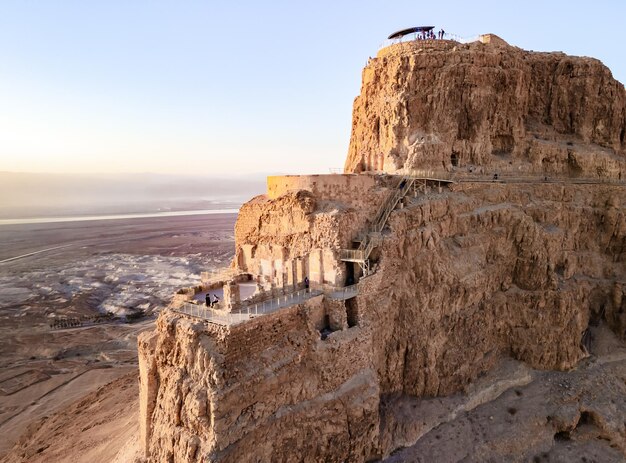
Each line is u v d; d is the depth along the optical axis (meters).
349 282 29.72
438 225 34.44
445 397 32.06
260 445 21.16
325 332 27.00
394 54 42.47
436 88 40.12
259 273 33.91
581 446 31.70
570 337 38.00
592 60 48.53
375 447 26.39
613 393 36.00
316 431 23.52
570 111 48.66
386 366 30.34
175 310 24.52
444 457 27.77
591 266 43.72
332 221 29.50
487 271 36.50
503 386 34.78
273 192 35.22
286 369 23.17
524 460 29.28
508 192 40.00
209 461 18.92
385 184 34.16
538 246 38.12
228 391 20.22
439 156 38.41
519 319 37.66
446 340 33.03
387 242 30.31
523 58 46.53
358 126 47.72
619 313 42.94
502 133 43.59
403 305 31.47
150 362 24.89
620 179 47.84
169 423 22.12
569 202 43.28
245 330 21.91
